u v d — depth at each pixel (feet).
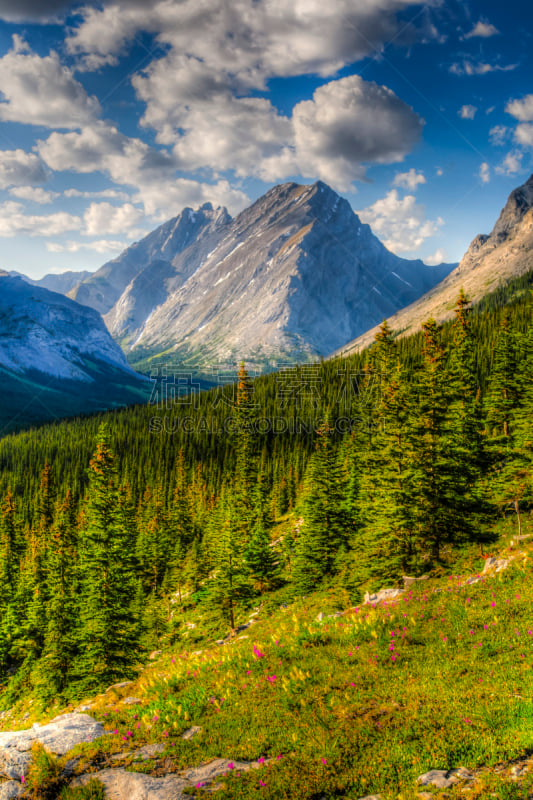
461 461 107.34
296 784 26.81
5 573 199.11
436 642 44.21
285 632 61.72
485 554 83.97
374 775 26.55
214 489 356.38
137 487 403.13
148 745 35.32
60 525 190.29
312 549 137.90
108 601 116.37
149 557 238.27
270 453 404.16
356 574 106.63
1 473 502.38
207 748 33.19
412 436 104.32
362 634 49.73
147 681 52.95
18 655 179.11
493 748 26.63
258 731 34.32
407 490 100.89
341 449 225.35
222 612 142.10
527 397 146.10
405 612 53.67
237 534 167.63
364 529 123.44
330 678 40.93
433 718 31.12
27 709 135.95
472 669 37.63
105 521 125.80
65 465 502.79
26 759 34.01
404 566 97.76
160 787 28.58
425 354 163.73
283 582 161.99
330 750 29.63
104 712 43.50
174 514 282.77
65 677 116.78
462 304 162.20
